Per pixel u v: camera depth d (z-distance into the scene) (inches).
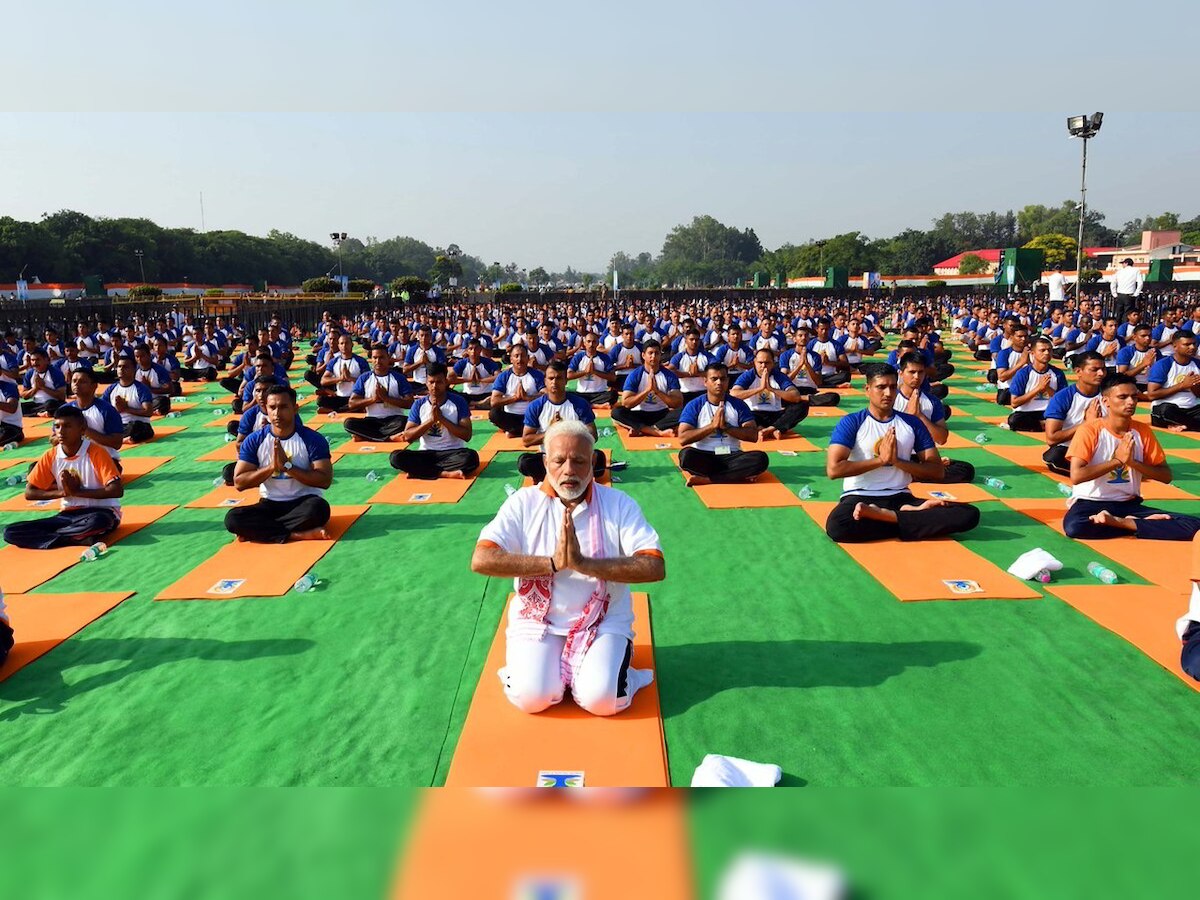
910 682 144.6
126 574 208.8
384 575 203.8
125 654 162.6
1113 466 211.0
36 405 475.8
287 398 227.1
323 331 929.5
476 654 159.3
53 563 216.2
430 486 296.2
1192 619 144.7
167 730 134.4
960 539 221.6
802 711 135.8
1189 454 323.6
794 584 192.9
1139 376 465.1
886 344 941.8
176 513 268.4
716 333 665.0
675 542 227.1
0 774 123.2
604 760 120.0
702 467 287.3
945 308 1337.4
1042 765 119.3
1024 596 179.9
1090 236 3865.7
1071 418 286.4
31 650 163.5
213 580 201.0
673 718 134.2
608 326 703.7
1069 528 218.1
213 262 2960.1
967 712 134.3
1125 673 145.5
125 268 2546.8
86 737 132.9
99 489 233.5
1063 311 780.6
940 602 178.7
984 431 383.2
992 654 154.2
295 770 121.9
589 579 132.4
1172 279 1556.3
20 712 141.2
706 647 161.0
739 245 5511.8
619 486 292.0
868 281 2043.6
